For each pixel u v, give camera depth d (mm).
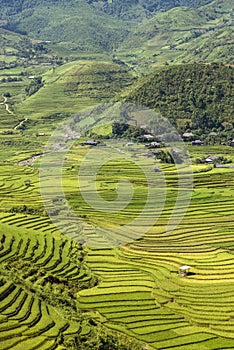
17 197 146125
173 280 104250
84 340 77750
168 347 82625
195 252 117500
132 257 114625
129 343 82375
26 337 75562
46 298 90000
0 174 175125
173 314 92250
